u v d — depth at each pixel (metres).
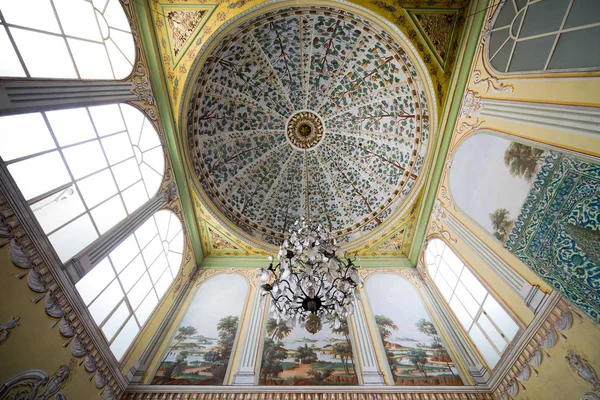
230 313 8.26
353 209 10.75
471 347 6.96
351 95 9.77
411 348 7.20
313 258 4.98
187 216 9.03
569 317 4.67
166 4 6.42
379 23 7.14
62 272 4.69
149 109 6.79
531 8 4.75
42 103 4.13
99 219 5.66
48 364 4.46
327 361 6.84
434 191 8.38
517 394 5.61
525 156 5.15
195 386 6.23
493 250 6.20
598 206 4.02
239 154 10.40
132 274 6.73
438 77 7.18
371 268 9.84
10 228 4.00
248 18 7.06
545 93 4.59
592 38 3.79
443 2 6.43
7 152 4.00
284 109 10.27
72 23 4.78
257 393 6.08
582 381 4.44
